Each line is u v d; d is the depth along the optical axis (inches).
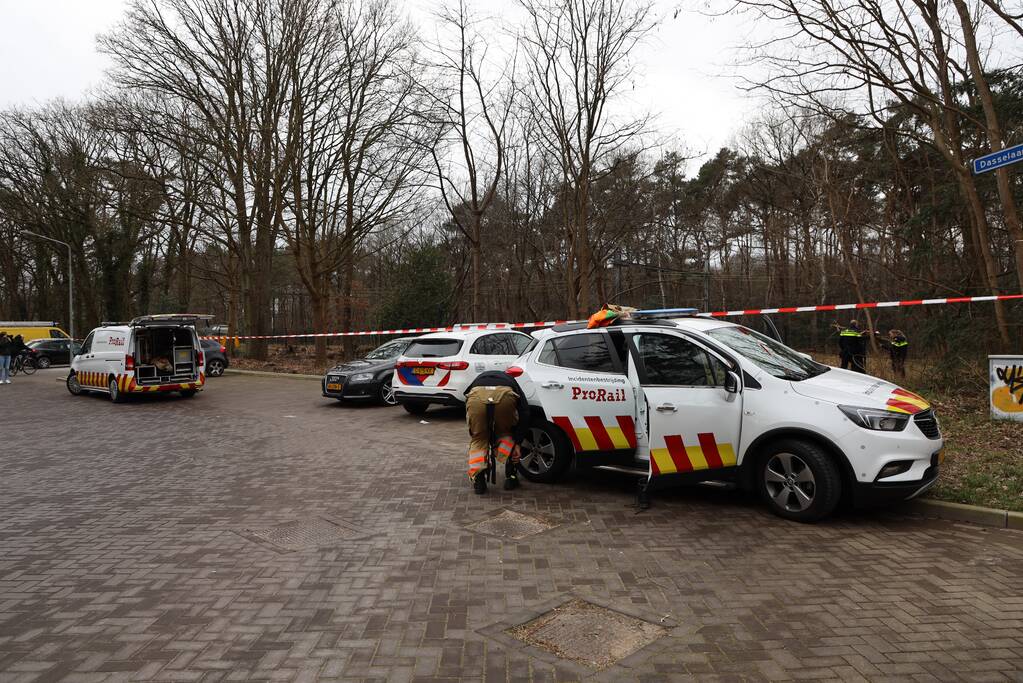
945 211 595.2
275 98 979.9
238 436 415.8
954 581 168.1
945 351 479.5
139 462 339.0
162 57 940.6
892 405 207.8
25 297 2054.6
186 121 973.2
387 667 130.0
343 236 1011.3
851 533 205.5
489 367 455.8
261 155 992.2
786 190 1390.3
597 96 844.0
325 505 250.4
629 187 1048.2
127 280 1520.7
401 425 448.5
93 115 1080.8
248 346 1093.8
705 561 184.9
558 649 136.6
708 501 244.1
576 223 926.4
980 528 208.5
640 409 249.3
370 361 571.5
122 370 612.7
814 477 209.5
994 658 129.9
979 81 413.4
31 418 518.3
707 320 262.7
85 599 166.2
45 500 264.8
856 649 134.2
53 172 1409.9
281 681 125.3
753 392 221.3
